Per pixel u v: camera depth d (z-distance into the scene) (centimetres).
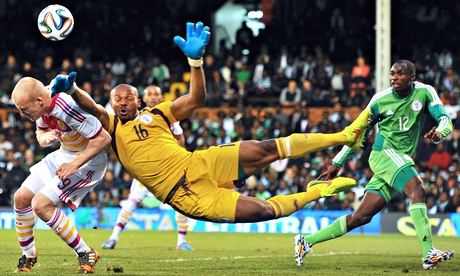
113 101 1276
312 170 3347
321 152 3453
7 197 3506
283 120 3700
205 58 4516
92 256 1352
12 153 3588
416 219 1485
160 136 1269
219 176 1245
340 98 3916
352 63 4409
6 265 1553
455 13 4675
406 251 2100
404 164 1510
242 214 1231
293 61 4300
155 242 2422
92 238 2603
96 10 4862
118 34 4844
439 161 3372
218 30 4875
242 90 4109
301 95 3925
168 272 1418
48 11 1316
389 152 1531
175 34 4847
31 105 1295
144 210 3212
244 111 3728
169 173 1255
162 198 1269
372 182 1558
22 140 3812
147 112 1279
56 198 1341
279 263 1647
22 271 1389
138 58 4634
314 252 2028
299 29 4659
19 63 4688
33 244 1405
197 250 2095
